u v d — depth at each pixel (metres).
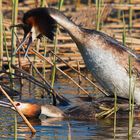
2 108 13.38
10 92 14.86
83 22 18.95
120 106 13.31
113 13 22.48
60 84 16.11
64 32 19.53
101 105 13.28
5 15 20.97
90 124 12.36
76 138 11.13
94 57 13.52
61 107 13.44
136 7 20.16
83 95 14.76
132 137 11.26
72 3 23.42
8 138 11.02
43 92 14.66
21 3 22.05
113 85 13.60
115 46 13.52
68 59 17.78
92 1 23.11
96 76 13.75
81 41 13.56
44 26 13.86
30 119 12.74
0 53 16.22
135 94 13.58
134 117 13.08
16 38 16.77
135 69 13.56
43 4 15.86
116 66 13.47
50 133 11.47
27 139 10.98
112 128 11.99
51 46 17.88
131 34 19.25
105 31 19.12
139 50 18.16
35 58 16.98
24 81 16.47
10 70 15.27
